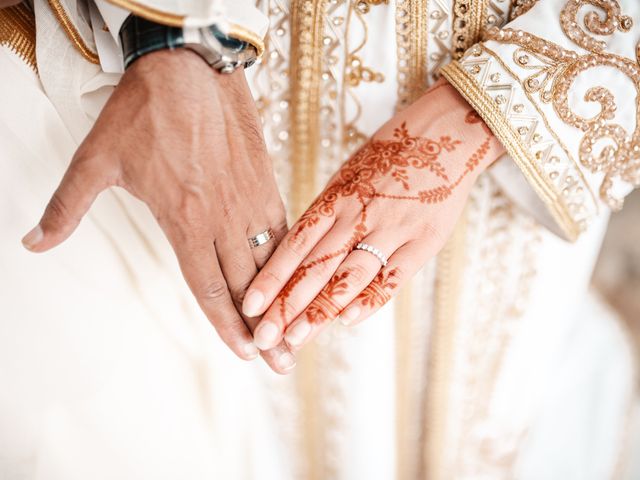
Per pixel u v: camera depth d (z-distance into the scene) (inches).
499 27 30.7
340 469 42.3
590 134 28.9
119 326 31.3
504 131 27.9
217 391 35.8
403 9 29.5
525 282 36.7
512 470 46.9
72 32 26.1
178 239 25.0
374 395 38.7
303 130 32.3
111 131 23.4
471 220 34.4
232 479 37.6
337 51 30.4
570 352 49.9
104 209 30.2
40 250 24.2
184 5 21.8
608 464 49.5
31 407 29.2
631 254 60.9
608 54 28.2
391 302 35.9
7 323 28.2
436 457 45.4
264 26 25.0
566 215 30.3
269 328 24.9
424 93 30.4
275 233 27.9
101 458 31.9
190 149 23.5
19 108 27.1
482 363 40.4
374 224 27.2
